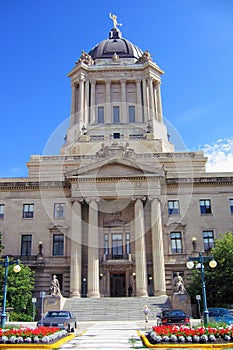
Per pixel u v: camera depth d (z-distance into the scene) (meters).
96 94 73.88
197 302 42.62
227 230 53.88
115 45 82.31
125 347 18.58
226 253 42.41
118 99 73.25
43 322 26.06
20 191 56.75
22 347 18.25
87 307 43.00
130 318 40.44
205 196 55.34
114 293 49.91
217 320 29.53
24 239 54.69
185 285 49.97
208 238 53.66
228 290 41.44
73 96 74.88
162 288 47.12
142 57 77.44
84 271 50.50
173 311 28.41
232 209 54.94
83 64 75.19
